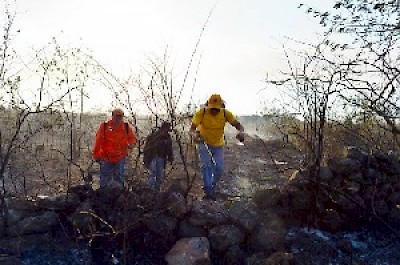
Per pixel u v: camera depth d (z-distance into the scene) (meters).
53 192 6.64
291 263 4.89
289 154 7.86
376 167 6.18
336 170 6.02
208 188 6.44
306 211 5.81
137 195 5.46
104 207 5.39
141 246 5.27
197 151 6.59
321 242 5.38
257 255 5.15
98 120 7.31
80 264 4.98
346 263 5.16
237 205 5.55
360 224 5.88
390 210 6.02
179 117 5.76
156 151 6.21
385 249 5.45
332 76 4.49
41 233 5.23
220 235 5.22
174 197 5.46
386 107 4.17
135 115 5.46
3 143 5.85
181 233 5.34
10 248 5.06
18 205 5.33
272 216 5.64
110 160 6.38
